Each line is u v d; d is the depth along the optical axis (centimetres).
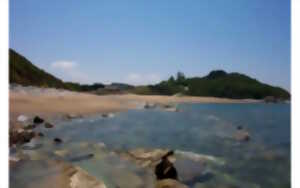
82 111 1513
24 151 659
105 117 1441
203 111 2191
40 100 1627
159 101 3139
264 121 1557
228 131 1170
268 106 2800
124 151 717
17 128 920
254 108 2564
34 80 2686
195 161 680
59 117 1266
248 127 1312
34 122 1066
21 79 2500
